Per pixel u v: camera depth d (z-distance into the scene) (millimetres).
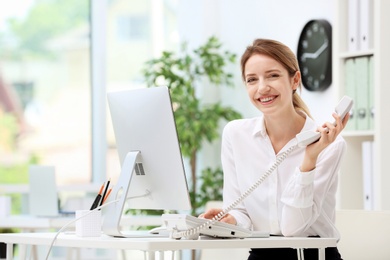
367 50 4383
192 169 6348
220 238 2613
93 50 7242
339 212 3523
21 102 7230
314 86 5305
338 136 2863
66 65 7254
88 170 7238
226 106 6676
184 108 6285
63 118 7230
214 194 6293
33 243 2799
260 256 2957
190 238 2545
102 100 7219
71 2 7270
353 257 3443
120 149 2984
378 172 4227
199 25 6824
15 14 7230
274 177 2926
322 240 2547
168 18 7180
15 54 7238
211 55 6297
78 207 5223
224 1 6715
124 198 2770
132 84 7250
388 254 3354
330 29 5195
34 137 7242
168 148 2764
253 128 3023
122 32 7277
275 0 5930
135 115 2859
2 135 7215
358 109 4473
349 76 4555
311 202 2713
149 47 7230
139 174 2896
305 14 5527
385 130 4238
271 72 2797
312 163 2670
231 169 3102
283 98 2811
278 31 5906
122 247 2406
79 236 2770
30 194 5176
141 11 7250
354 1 4547
